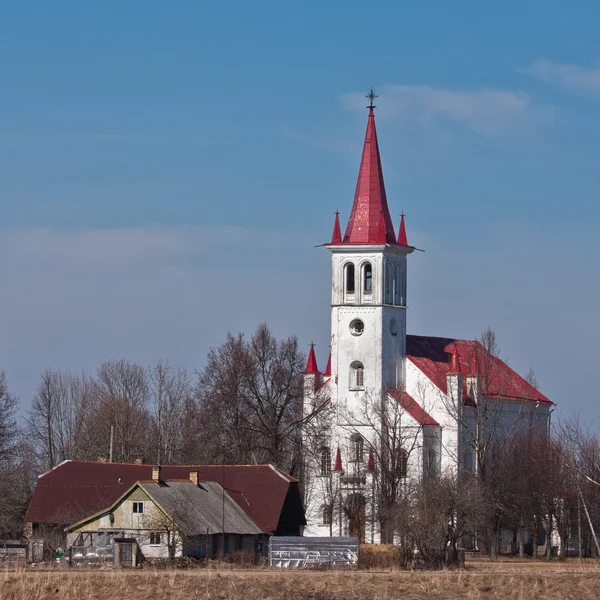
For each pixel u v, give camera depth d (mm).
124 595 192625
